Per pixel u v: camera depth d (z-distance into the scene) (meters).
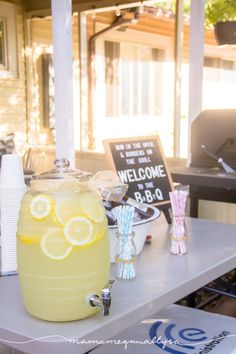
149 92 8.00
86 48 6.55
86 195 1.03
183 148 6.37
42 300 0.98
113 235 1.33
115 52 7.23
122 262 1.25
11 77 6.07
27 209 1.01
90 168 5.60
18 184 1.31
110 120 7.32
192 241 1.64
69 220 0.98
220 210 3.09
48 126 6.57
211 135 2.80
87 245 0.98
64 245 0.96
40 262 0.97
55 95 3.32
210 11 4.54
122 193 1.51
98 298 1.00
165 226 1.87
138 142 1.96
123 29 7.18
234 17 4.48
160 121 8.20
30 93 6.32
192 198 2.77
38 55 6.39
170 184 1.97
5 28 5.97
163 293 1.16
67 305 0.98
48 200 0.99
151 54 7.87
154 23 7.57
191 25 3.86
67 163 1.20
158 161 1.98
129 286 1.21
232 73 9.92
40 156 6.18
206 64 9.17
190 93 3.96
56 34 3.23
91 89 6.78
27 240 0.98
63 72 3.25
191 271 1.33
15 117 6.19
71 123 3.35
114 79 7.31
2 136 5.90
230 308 2.47
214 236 1.72
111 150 1.87
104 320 1.01
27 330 0.97
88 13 6.10
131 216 1.26
